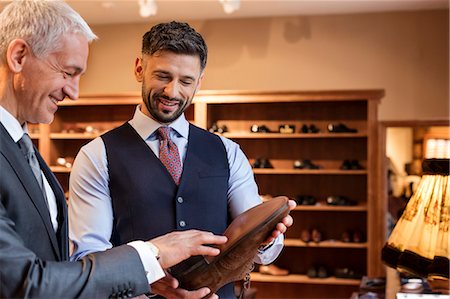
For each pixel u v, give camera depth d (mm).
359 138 5074
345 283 4867
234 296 1784
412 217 1803
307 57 5477
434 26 5305
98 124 5496
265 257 1665
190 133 1818
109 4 5133
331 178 5125
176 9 5340
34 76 1107
